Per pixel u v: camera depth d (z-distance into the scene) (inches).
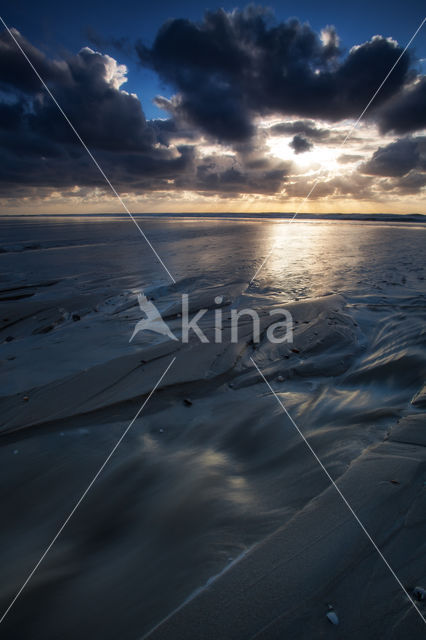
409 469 77.0
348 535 60.9
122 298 273.0
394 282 298.4
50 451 99.5
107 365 153.3
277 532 62.6
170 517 71.0
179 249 535.8
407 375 134.3
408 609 48.4
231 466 90.3
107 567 60.1
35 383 139.0
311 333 188.5
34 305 246.8
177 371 147.3
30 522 73.8
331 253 471.5
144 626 46.8
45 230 879.1
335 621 47.0
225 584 52.4
